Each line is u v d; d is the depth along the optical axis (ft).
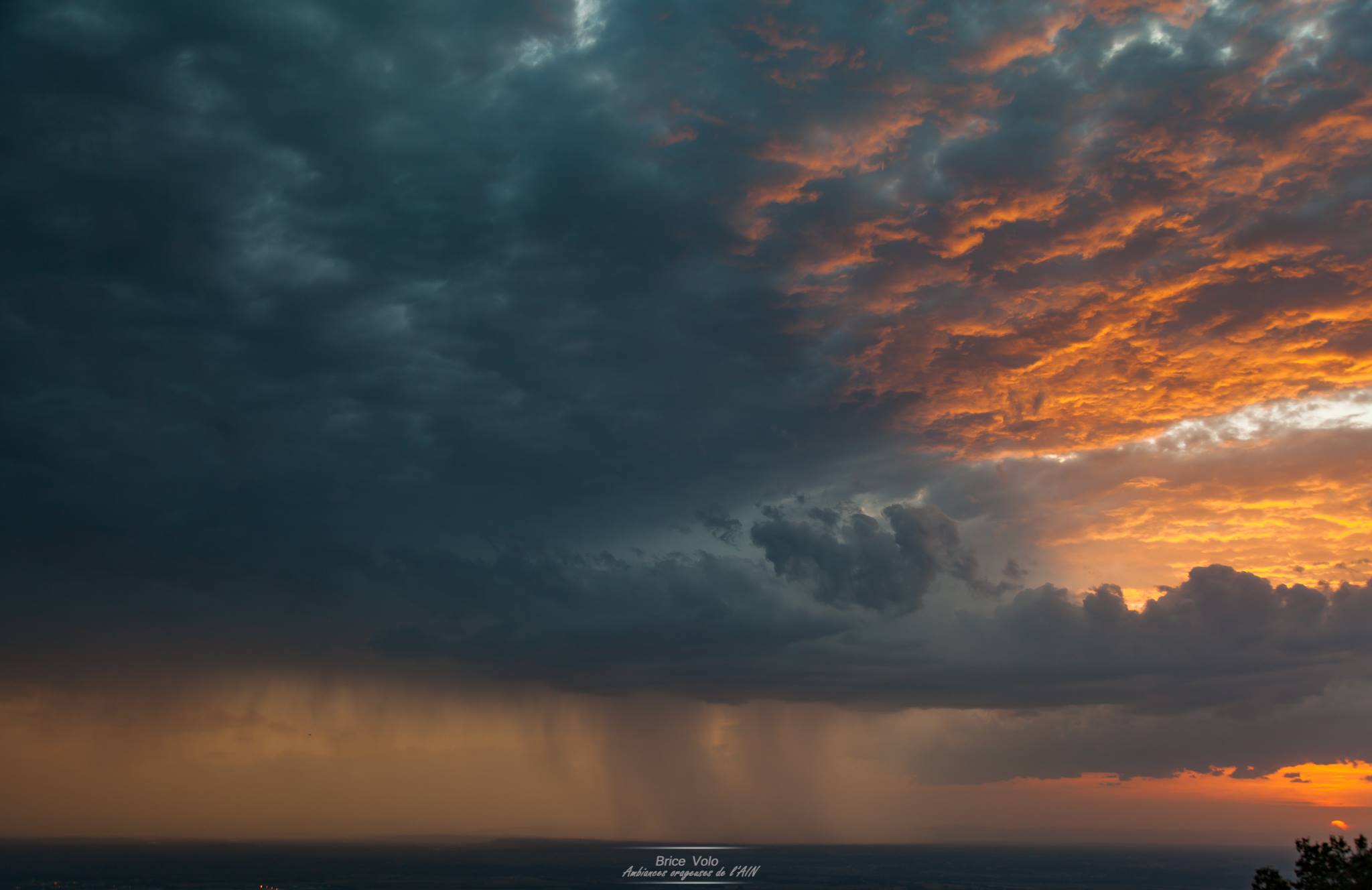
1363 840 183.62
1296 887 188.03
